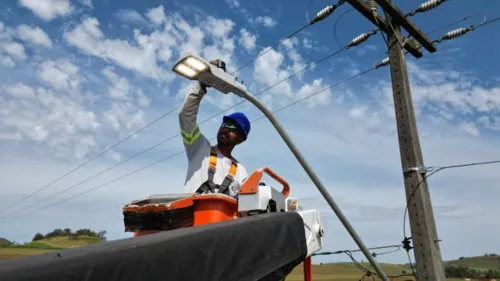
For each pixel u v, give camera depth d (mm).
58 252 1526
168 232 1951
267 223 2557
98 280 1445
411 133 8922
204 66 3529
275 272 2484
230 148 4457
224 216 3189
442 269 8055
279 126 4176
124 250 1592
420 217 8320
